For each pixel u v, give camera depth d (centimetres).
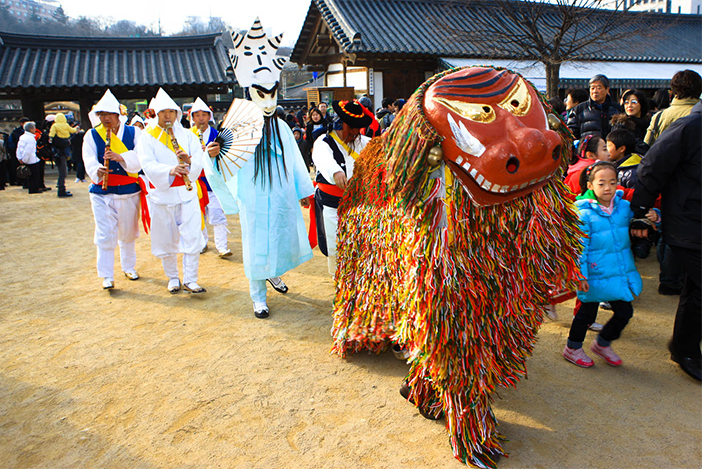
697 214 320
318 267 605
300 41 1850
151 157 475
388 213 296
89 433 296
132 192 528
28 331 435
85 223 885
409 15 1675
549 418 301
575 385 335
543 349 386
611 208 350
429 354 256
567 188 273
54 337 422
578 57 1042
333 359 377
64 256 672
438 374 257
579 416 302
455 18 1634
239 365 370
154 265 621
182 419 307
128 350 397
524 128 233
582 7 972
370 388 337
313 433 290
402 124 256
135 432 296
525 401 318
